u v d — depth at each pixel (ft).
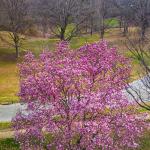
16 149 103.60
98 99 74.33
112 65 82.17
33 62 82.99
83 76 78.54
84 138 74.43
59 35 265.95
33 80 76.59
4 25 268.00
